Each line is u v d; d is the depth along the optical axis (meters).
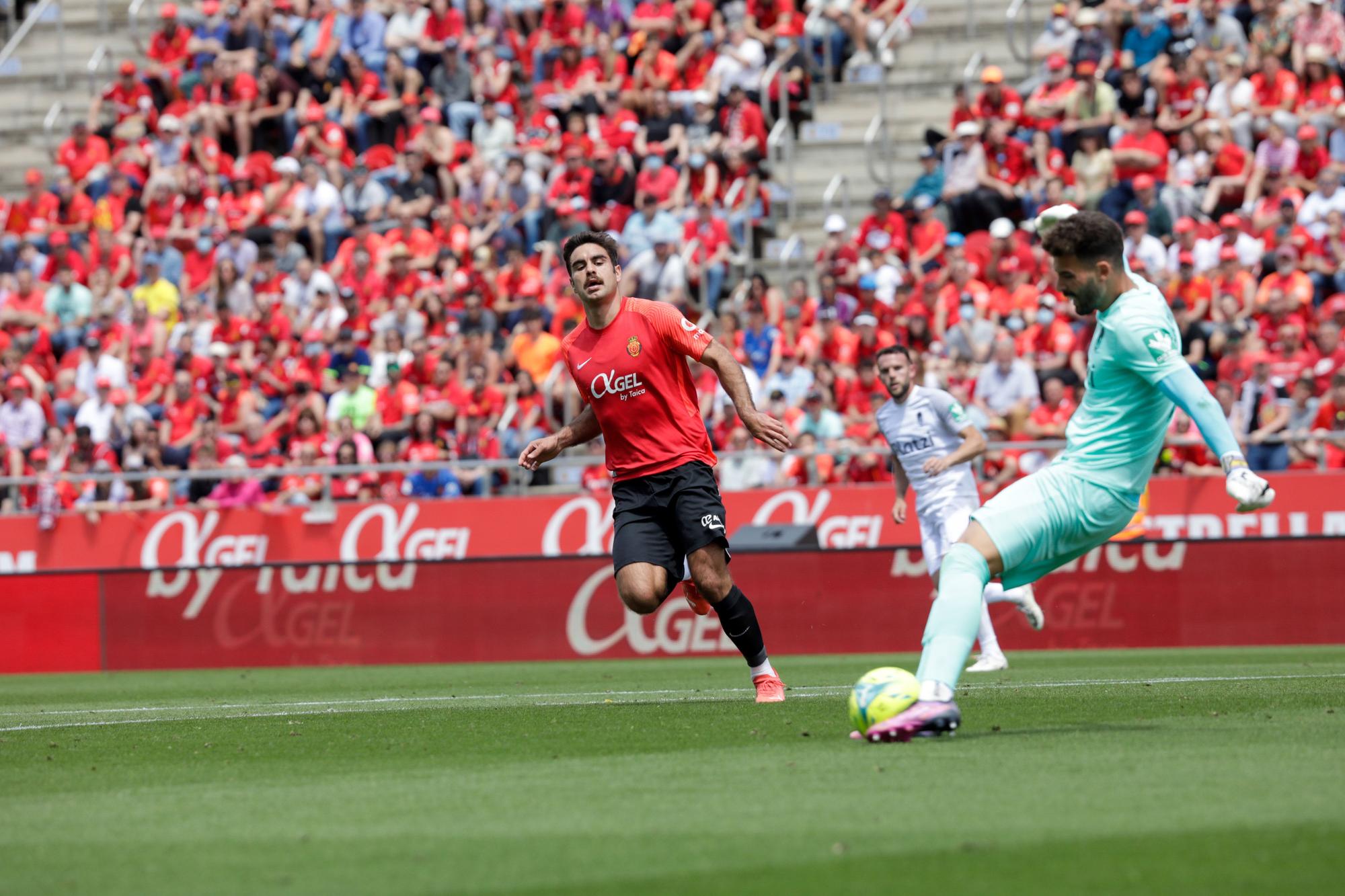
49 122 89.25
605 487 61.94
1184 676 36.72
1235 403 57.84
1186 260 60.19
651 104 77.38
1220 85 67.94
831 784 17.77
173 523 63.12
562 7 80.56
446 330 69.81
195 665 57.59
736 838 14.80
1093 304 20.98
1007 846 14.07
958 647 21.08
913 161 77.94
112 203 81.69
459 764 21.11
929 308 64.75
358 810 17.14
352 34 83.12
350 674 50.62
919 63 80.50
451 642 56.22
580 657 55.69
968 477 40.09
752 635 29.05
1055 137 69.25
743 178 74.62
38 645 58.44
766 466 59.66
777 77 78.44
